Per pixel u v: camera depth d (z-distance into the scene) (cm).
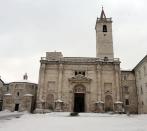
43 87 6206
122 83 6862
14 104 6831
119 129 1800
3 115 4206
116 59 6650
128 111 6222
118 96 6047
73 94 6222
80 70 6456
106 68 6462
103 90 6206
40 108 5881
